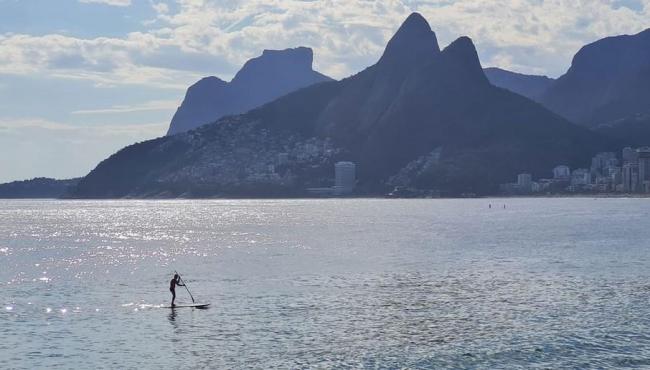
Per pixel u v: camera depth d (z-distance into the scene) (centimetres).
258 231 18762
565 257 11050
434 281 8394
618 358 4919
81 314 6512
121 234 18400
